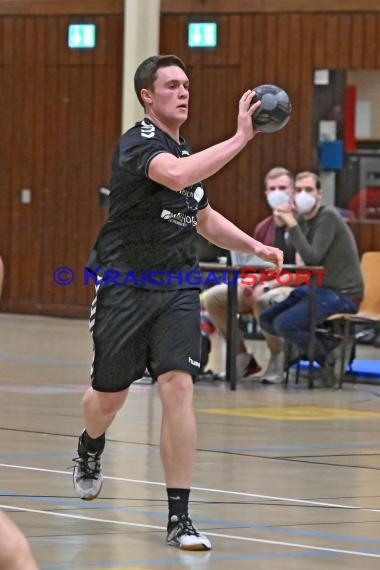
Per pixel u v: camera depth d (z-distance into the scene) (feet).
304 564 28.60
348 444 48.03
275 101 30.19
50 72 111.04
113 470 40.50
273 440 48.47
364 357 82.38
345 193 101.55
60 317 110.73
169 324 31.14
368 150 100.89
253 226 103.65
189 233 31.71
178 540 30.14
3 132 112.57
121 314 31.32
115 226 31.55
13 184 112.37
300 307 66.28
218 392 64.34
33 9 111.04
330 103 101.76
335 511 34.86
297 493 37.42
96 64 109.60
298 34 102.17
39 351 82.94
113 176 31.63
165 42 105.60
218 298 68.59
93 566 28.04
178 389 30.99
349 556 29.53
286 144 102.68
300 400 62.08
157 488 37.52
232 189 104.06
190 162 29.99
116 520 33.01
